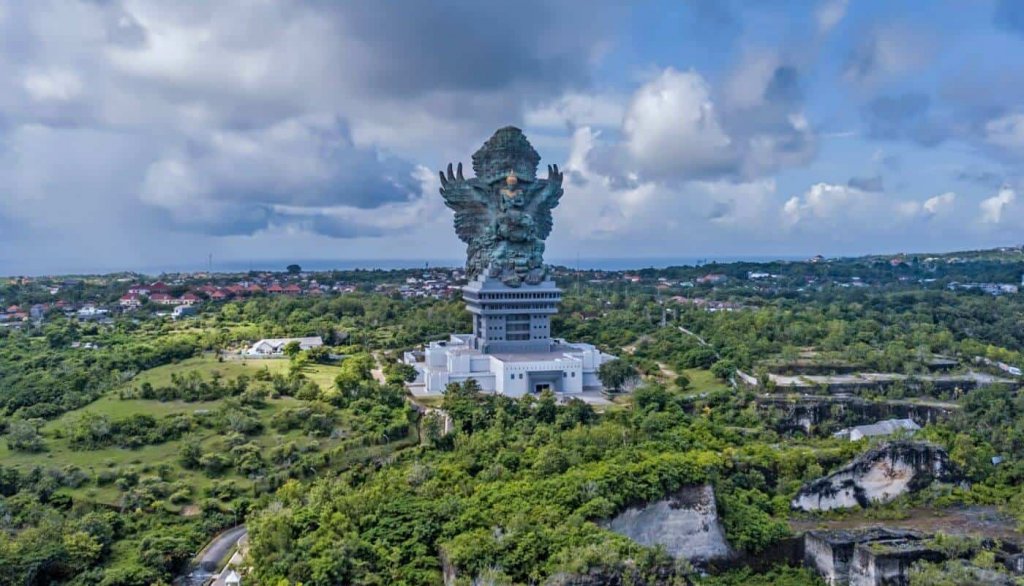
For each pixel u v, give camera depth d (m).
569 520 142.88
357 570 129.75
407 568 133.12
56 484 167.88
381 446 188.75
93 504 163.12
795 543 157.12
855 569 146.50
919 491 178.25
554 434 188.50
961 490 179.88
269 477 174.25
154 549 145.00
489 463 173.38
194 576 143.88
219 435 193.50
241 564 138.62
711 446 187.50
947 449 188.38
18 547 137.62
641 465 156.75
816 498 171.88
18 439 188.12
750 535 155.75
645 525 150.62
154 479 171.88
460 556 131.75
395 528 142.38
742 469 178.25
